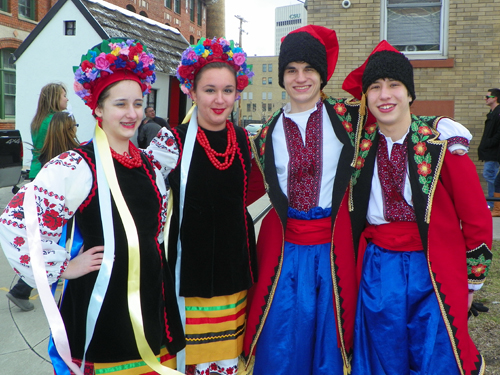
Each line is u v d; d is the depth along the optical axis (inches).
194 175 83.7
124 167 72.4
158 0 869.8
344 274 85.0
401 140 80.3
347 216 86.2
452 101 268.8
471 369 76.4
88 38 354.9
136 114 71.8
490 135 240.8
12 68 590.2
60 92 144.0
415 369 78.5
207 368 87.9
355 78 90.3
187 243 83.7
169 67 411.8
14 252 65.6
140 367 75.5
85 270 68.9
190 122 85.6
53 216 66.2
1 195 277.4
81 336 70.6
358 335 82.9
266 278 88.4
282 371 86.4
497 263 166.1
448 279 77.0
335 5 269.0
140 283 71.9
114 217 70.2
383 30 269.4
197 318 85.4
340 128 86.0
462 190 76.2
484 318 124.5
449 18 263.6
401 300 78.5
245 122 2062.0
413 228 80.0
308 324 85.8
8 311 131.6
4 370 102.7
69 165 67.3
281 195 86.8
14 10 581.3
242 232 86.7
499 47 260.4
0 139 229.0
